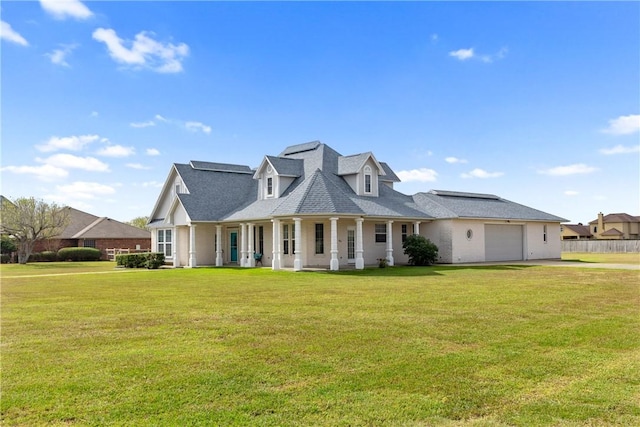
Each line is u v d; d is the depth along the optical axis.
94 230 51.53
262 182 30.52
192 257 29.94
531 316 10.20
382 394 5.49
